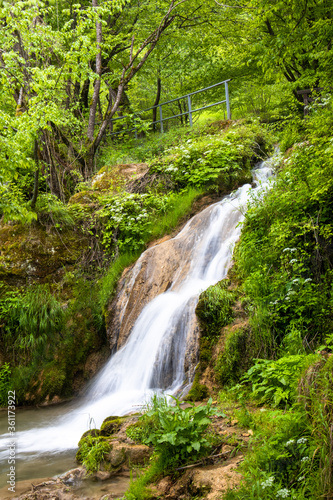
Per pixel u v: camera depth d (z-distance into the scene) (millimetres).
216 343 5695
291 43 10023
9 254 9555
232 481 3283
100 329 8766
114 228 10086
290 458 3244
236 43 14727
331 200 6117
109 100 17219
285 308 5371
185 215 9508
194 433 3881
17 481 4387
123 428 4789
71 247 10000
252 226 6941
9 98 13695
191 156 10664
